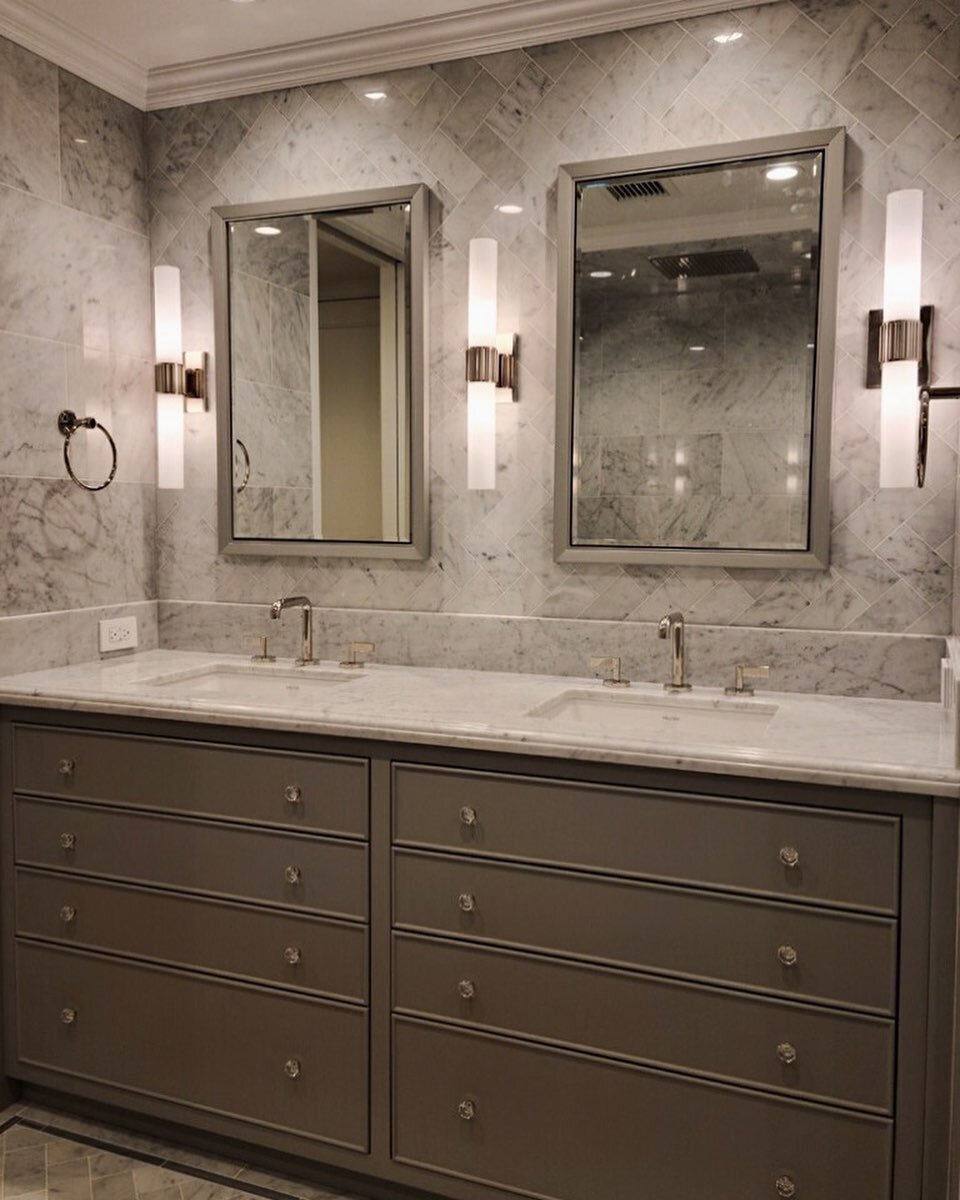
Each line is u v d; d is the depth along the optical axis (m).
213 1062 2.15
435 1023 1.94
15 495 2.40
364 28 2.44
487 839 1.88
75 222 2.55
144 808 2.19
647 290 2.30
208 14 2.37
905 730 1.87
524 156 2.39
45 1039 2.32
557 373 2.37
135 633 2.77
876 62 2.11
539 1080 1.87
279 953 2.07
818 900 1.66
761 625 2.28
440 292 2.49
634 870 1.78
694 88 2.24
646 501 2.33
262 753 2.06
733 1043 1.73
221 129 2.69
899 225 1.95
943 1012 1.59
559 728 1.84
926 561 2.14
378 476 2.56
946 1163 1.60
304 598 2.54
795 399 2.20
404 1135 1.98
